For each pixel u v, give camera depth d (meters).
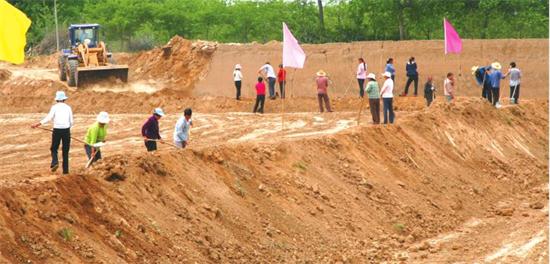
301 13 98.44
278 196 33.44
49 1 115.75
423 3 86.94
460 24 86.50
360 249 32.69
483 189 45.03
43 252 23.34
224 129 53.16
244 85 75.75
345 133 41.56
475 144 50.00
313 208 33.94
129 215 27.00
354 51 72.31
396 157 42.41
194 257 27.17
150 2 122.88
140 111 65.88
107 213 26.45
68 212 25.28
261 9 115.88
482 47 69.94
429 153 45.25
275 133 50.69
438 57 70.44
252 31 115.94
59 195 25.70
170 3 118.69
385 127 44.50
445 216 39.41
